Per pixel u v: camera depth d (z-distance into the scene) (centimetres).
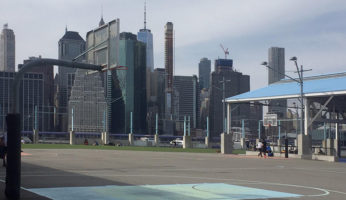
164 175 2002
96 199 1229
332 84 4678
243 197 1305
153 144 11338
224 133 5269
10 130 1188
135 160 3178
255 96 5166
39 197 1248
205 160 3441
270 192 1438
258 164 3075
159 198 1263
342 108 5250
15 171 1188
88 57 1852
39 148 5203
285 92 4919
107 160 3098
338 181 1902
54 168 2292
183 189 1476
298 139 4497
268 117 6128
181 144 11500
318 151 4962
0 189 1400
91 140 9562
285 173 2305
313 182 1822
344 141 8544
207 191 1433
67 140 12119
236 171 2353
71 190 1407
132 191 1405
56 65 1379
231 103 5553
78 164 2623
